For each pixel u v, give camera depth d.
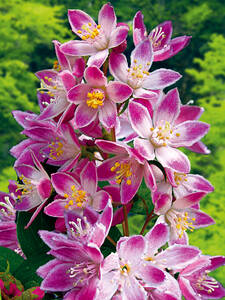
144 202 0.23
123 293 0.20
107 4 0.22
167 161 0.21
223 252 0.75
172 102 0.22
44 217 0.23
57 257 0.20
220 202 0.79
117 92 0.22
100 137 0.23
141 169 0.22
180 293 0.21
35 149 0.24
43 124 0.23
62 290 0.20
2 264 0.23
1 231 0.24
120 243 0.20
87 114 0.22
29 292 0.21
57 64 0.23
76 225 0.20
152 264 0.20
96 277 0.20
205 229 0.77
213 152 0.88
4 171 0.86
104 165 0.22
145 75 0.22
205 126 0.22
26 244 0.23
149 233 0.21
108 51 0.22
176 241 0.22
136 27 0.23
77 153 0.23
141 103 0.22
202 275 0.22
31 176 0.23
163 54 0.23
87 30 0.23
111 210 0.20
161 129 0.22
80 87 0.22
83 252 0.20
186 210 0.23
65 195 0.22
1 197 0.26
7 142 0.97
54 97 0.23
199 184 0.22
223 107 0.94
